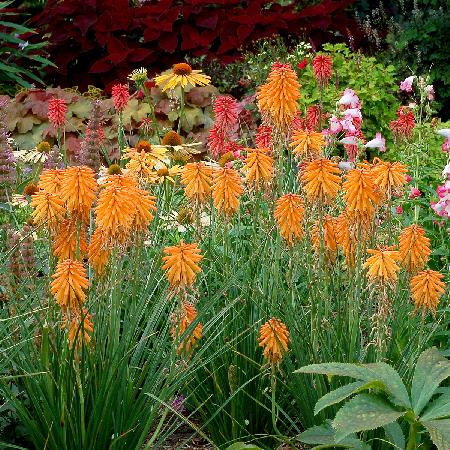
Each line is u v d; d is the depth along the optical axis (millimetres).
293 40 10125
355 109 4961
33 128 8695
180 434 4012
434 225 5727
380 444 3479
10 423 3568
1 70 10680
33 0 15242
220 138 5254
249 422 3840
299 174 3898
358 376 3006
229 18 10078
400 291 3623
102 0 10383
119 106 6020
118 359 3289
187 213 4445
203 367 3865
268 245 3910
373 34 10938
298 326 3707
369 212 3334
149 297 3561
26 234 3982
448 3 11984
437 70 11453
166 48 10047
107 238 3197
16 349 3357
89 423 3271
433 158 6891
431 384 3002
